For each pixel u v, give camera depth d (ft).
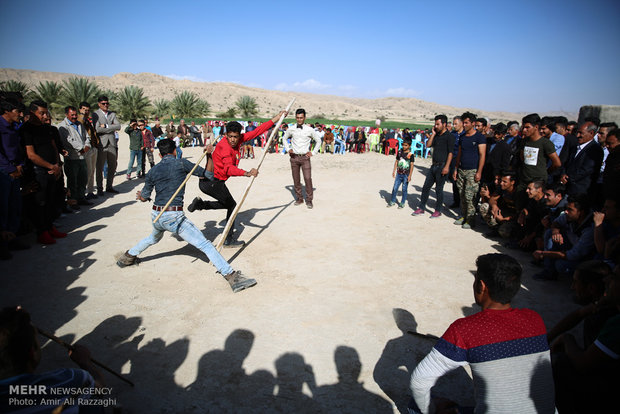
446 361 6.16
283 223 23.15
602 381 7.20
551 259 15.56
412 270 16.48
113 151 29.63
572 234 15.08
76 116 24.32
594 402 7.36
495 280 6.14
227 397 8.91
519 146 20.24
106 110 29.14
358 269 16.46
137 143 36.14
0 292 13.57
